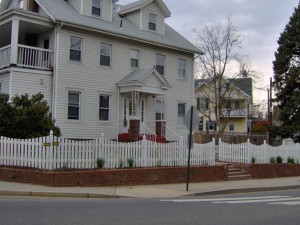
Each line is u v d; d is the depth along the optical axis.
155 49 28.12
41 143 15.01
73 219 8.61
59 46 23.30
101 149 16.08
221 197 14.48
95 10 26.12
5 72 22.39
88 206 10.76
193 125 16.09
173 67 29.12
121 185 15.92
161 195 14.36
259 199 13.58
